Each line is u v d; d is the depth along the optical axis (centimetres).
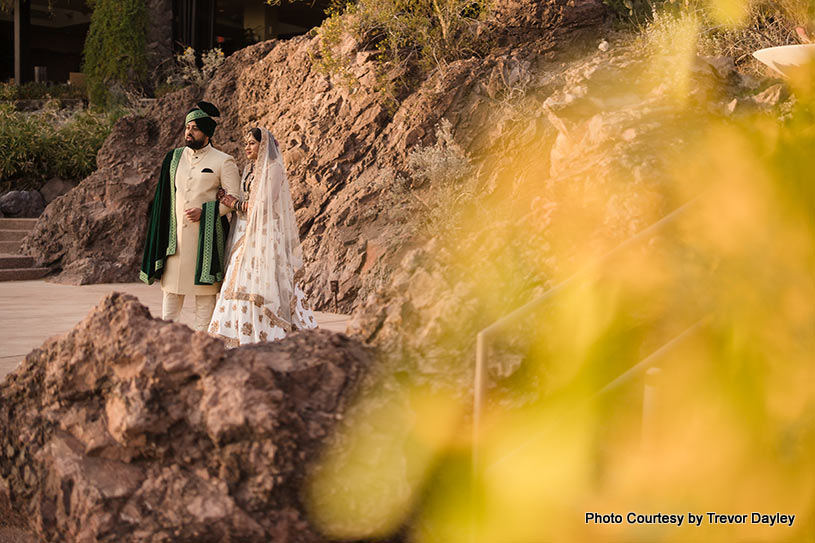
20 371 322
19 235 1274
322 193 957
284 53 1177
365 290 820
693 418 322
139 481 283
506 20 1003
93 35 2055
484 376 291
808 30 478
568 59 952
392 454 290
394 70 986
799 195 290
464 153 879
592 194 412
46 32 3278
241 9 2916
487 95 916
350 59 1038
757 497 297
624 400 355
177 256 591
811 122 289
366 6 1024
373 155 952
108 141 1276
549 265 371
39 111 1961
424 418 324
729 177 329
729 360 312
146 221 1196
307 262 905
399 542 297
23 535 306
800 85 304
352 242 880
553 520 303
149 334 298
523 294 362
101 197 1203
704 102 480
